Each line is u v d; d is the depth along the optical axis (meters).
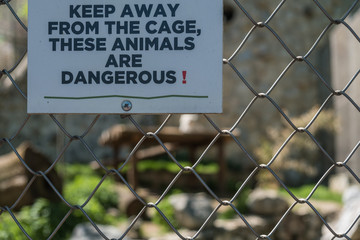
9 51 9.47
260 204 6.14
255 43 10.45
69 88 1.42
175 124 10.42
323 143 9.73
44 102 1.43
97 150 10.32
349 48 7.47
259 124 10.23
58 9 1.43
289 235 5.90
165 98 1.41
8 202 5.21
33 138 10.05
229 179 8.82
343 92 1.42
